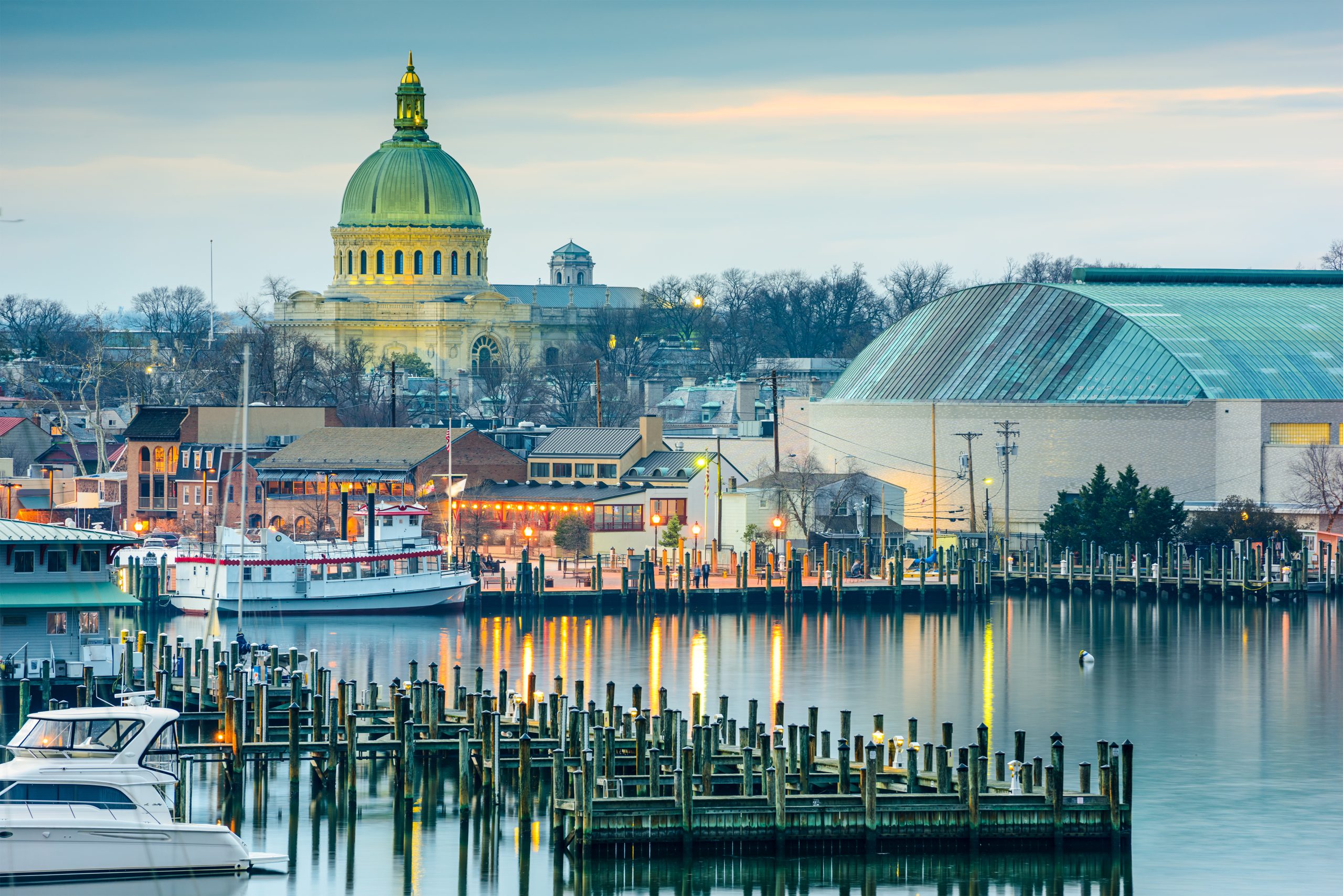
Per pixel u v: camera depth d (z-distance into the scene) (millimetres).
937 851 189000
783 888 182750
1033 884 184000
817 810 187875
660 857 186875
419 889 181375
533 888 182250
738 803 188000
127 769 179125
